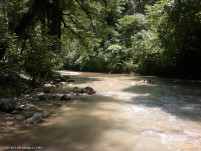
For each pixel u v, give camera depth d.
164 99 7.09
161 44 14.80
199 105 6.12
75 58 30.22
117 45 24.09
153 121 4.38
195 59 15.45
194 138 3.40
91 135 3.47
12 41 7.04
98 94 8.11
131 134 3.55
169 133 3.63
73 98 7.09
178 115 4.92
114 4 14.48
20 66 7.75
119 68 23.81
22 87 7.67
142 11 26.97
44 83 10.93
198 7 10.16
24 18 9.65
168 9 11.03
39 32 9.11
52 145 2.99
